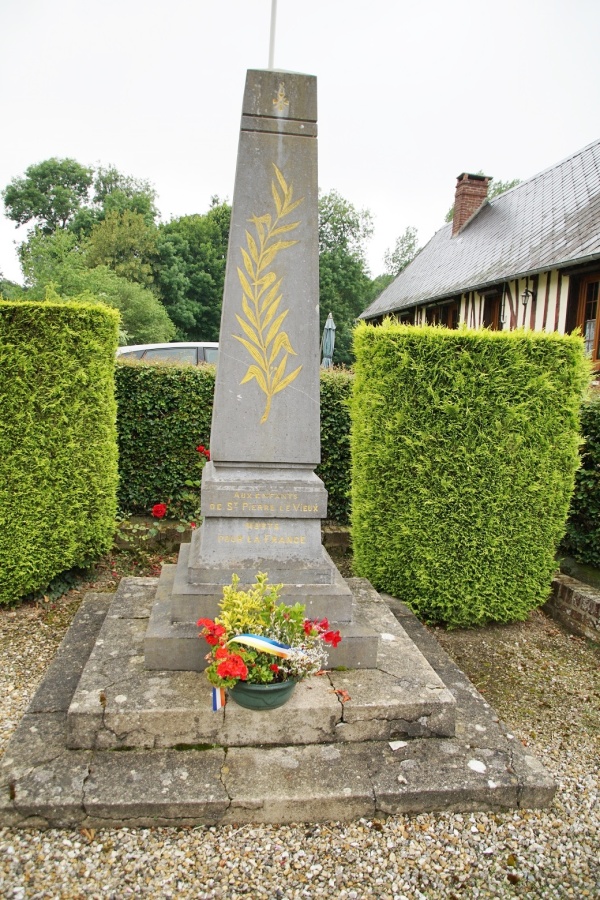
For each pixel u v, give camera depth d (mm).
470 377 4262
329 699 2877
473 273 13133
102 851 2328
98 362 4527
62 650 3533
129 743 2723
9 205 42906
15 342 4180
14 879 2189
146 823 2432
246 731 2770
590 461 5090
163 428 6070
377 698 2906
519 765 2785
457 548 4402
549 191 13570
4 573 4324
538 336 4301
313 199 3252
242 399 3289
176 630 3082
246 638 2656
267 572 3252
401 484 4402
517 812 2668
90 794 2430
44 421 4320
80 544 4629
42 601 4562
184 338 35625
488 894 2262
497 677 3916
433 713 2920
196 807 2436
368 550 4676
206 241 36188
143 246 33906
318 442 3352
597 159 12523
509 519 4414
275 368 3295
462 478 4336
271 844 2406
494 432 4309
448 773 2688
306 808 2502
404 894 2238
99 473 4660
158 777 2547
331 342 16531
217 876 2256
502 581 4473
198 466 6141
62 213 43031
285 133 3195
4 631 4129
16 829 2385
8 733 2990
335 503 6477
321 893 2219
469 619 4535
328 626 3018
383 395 4387
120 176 44938
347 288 36875
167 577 3896
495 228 14820
